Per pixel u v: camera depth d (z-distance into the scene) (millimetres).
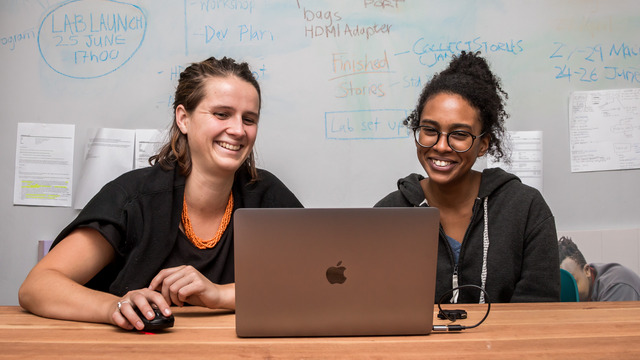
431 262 854
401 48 2309
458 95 1463
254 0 2309
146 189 1351
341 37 2311
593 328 900
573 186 2326
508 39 2320
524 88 2322
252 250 833
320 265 842
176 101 1449
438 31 2312
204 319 987
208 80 1380
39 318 986
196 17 2309
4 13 2320
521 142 2309
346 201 2316
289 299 841
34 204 2305
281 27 2309
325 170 2314
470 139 1457
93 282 1344
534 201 1533
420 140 1496
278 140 2309
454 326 895
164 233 1341
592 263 2297
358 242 843
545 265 1478
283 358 720
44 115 2314
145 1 2311
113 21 2314
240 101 1372
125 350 753
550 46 2326
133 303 892
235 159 1383
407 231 847
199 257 1387
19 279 2309
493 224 1512
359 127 2311
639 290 2281
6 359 704
